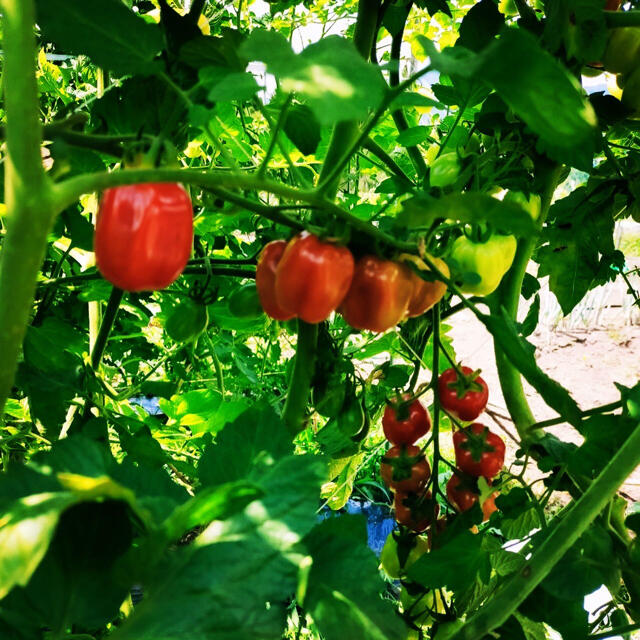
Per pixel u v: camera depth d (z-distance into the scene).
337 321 0.53
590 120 0.18
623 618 0.33
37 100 0.16
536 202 0.36
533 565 0.24
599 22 0.30
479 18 0.34
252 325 0.51
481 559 0.30
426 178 0.34
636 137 0.50
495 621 0.25
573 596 0.27
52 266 0.57
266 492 0.17
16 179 0.16
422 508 0.37
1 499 0.18
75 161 0.31
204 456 0.22
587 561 0.28
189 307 0.40
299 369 0.36
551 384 0.29
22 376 0.35
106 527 0.18
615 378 1.71
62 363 0.38
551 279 0.44
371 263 0.28
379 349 0.55
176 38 0.28
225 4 0.60
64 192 0.17
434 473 0.37
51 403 0.36
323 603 0.19
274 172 0.58
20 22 0.15
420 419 0.38
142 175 0.18
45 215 0.17
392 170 0.41
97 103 0.29
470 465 0.36
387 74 0.45
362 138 0.20
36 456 0.20
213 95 0.17
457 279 0.31
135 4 0.57
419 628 0.39
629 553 0.29
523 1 0.36
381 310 0.28
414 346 0.44
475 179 0.33
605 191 0.42
